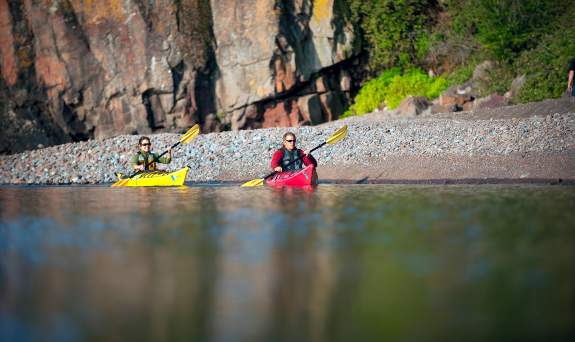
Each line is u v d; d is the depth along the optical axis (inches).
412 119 3297.2
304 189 2181.3
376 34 4220.0
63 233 1291.8
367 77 4284.0
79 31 3937.0
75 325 749.3
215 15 3998.5
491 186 2138.3
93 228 1347.2
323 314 774.5
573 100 3107.8
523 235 1190.9
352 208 1590.8
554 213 1460.4
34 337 715.4
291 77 3949.3
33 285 904.3
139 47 3917.3
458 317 756.6
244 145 3051.2
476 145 2600.9
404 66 4296.3
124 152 3169.3
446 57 4259.4
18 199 2021.4
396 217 1425.9
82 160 3137.3
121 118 3993.6
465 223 1328.7
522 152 2456.9
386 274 932.6
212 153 3002.0
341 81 4173.2
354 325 740.0
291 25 3961.6
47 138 3971.5
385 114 3786.9
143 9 3892.7
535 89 3523.6
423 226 1299.2
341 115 4175.7
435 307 791.1
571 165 2284.7
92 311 794.2
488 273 927.7
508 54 3865.7
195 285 893.2
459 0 4264.3
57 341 703.1
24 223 1435.8
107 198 2005.4
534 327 722.8
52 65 3941.9
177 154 3043.8
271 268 976.3
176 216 1503.4
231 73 3988.7
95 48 3949.3
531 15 3892.7
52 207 1752.0
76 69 3946.9
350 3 4188.0
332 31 4013.3
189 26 3941.9
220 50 3998.5
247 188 2279.8
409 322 743.7
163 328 737.0
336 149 2819.9
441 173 2383.1
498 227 1275.8
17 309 805.2
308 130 3159.5
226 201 1822.1
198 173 2787.9
